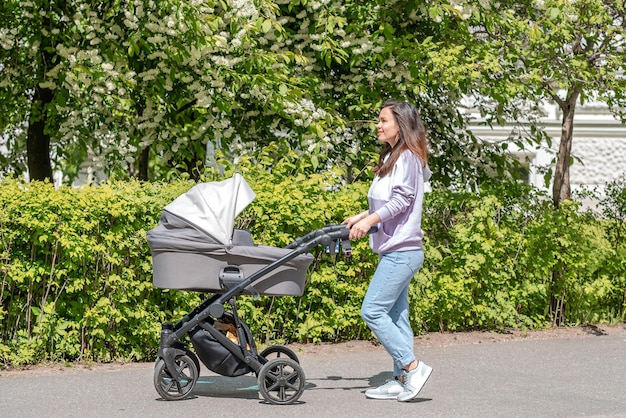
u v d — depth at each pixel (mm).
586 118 21203
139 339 8398
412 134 6621
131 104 10164
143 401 6609
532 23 10516
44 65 11023
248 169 9305
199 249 6348
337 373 7758
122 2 9961
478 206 9797
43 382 7316
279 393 6535
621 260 10469
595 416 6184
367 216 6480
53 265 7957
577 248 10156
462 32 10695
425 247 9586
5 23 10734
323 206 8945
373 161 10391
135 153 11297
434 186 11828
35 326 7984
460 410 6355
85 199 8008
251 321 8867
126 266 8305
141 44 9914
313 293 9039
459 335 9711
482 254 9719
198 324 6496
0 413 6262
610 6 10523
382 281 6551
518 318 10031
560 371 7898
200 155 11352
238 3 9430
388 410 6336
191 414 6184
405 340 6598
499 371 7883
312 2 10156
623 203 10625
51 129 11688
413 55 10289
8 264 7891
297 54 10648
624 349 9031
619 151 21281
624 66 10391
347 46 10555
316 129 9844
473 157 12141
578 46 10727
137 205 8219
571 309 10391
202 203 6418
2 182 8102
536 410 6375
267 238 8758
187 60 9758
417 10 10945
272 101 10008
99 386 7156
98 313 8133
